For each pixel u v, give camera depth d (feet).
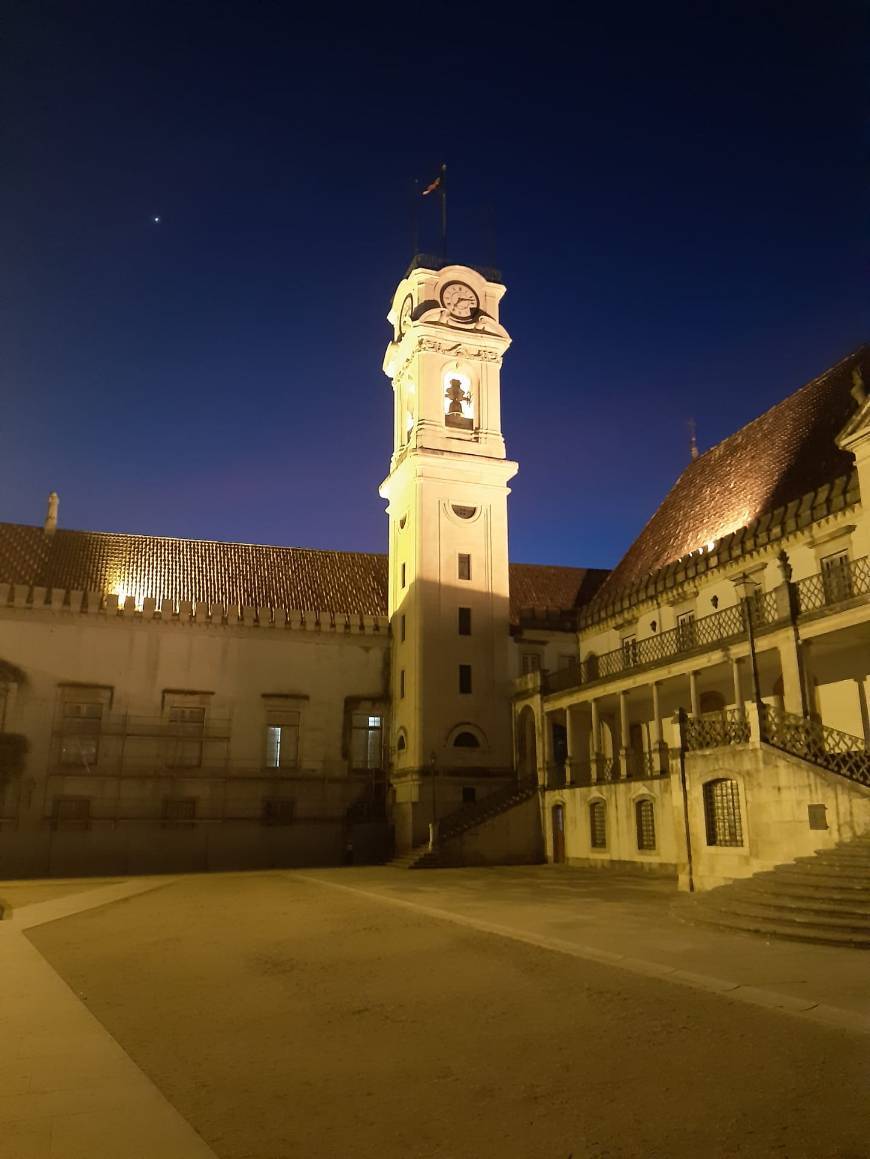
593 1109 23.06
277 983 41.63
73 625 141.49
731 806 75.66
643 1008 33.53
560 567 174.19
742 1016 31.63
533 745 141.90
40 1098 24.40
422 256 160.97
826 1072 25.13
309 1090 25.25
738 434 135.85
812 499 95.66
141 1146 20.67
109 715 139.74
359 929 59.06
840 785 63.98
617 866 109.81
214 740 143.13
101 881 115.55
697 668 100.63
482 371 157.17
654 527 146.61
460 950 49.06
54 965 47.96
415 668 142.61
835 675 91.20
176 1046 30.42
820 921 50.19
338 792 146.51
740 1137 20.83
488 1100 24.02
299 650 151.33
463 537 149.48
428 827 135.33
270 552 170.91
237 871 130.41
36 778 134.21
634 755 124.88
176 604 146.20
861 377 98.07
